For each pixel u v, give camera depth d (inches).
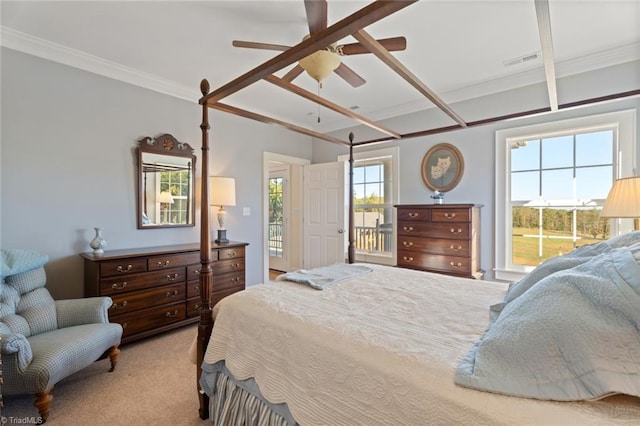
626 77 103.0
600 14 83.4
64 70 105.9
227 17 86.7
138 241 124.6
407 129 156.9
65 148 106.4
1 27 91.2
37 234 100.9
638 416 29.3
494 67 115.6
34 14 85.0
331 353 45.3
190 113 141.1
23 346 64.1
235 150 161.9
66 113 106.5
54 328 82.9
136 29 92.7
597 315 33.7
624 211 78.8
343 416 41.9
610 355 31.4
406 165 157.2
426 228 129.6
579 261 49.6
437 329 49.6
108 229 116.5
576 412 30.3
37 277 88.0
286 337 51.9
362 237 177.2
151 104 128.1
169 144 132.4
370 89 135.8
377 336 46.8
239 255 140.9
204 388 65.4
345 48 74.3
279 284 78.7
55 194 104.5
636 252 37.7
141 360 96.0
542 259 121.3
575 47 101.2
